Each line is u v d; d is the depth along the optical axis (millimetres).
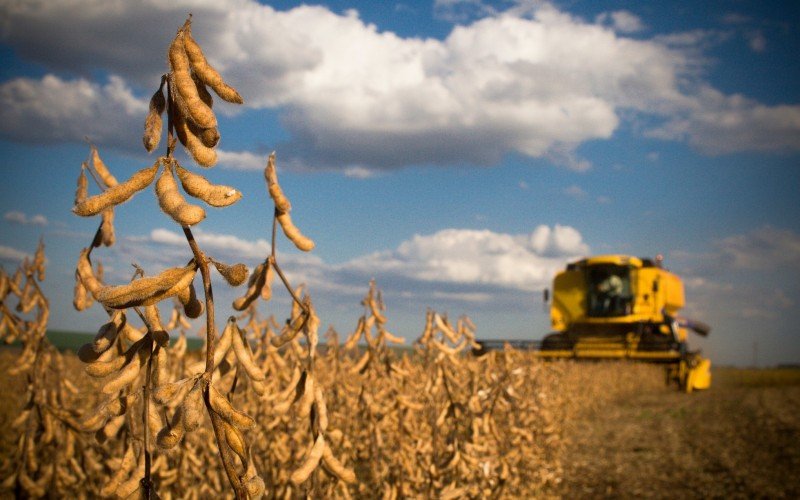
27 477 3389
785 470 11125
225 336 1969
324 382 5719
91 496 4160
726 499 9398
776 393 27609
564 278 26391
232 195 1487
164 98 1534
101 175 2340
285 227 2254
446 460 4898
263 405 5141
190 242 1535
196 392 1540
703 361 26000
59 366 3908
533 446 8891
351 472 2420
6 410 7719
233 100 1586
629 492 9797
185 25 1556
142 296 1477
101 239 2258
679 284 29078
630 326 25266
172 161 1511
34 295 3424
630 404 21953
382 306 4035
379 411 4996
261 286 2234
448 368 5816
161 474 3994
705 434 15156
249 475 1673
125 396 1989
